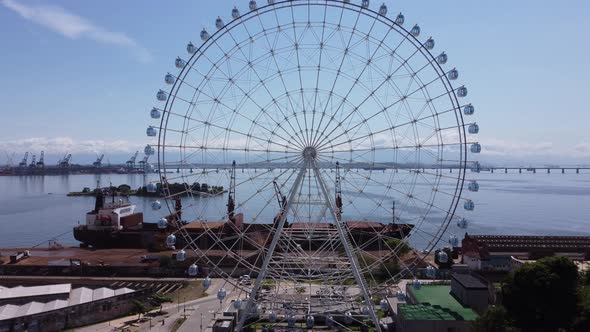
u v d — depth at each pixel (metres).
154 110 57.31
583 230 196.38
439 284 83.19
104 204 161.25
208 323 76.75
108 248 135.88
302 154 58.31
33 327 72.31
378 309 78.44
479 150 55.84
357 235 104.12
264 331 69.38
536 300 59.47
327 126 59.12
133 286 100.31
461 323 60.34
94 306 78.75
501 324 56.84
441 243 145.62
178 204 71.69
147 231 138.75
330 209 54.84
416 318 61.19
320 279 67.44
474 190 56.94
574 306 58.91
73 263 113.19
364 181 60.97
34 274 112.00
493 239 121.94
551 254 109.56
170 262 110.94
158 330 74.38
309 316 62.31
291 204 55.38
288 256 66.25
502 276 106.00
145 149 56.88
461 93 56.19
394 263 100.38
